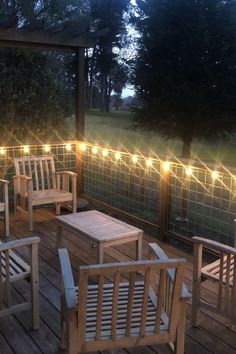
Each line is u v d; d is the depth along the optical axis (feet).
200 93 40.22
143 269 5.74
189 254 12.83
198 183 12.62
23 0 27.84
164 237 13.85
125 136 42.73
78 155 18.63
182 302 6.21
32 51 24.38
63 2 30.04
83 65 18.20
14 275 8.17
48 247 13.14
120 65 42.42
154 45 41.63
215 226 12.30
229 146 42.70
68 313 5.76
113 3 40.14
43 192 15.64
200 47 40.11
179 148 45.11
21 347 7.83
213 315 9.07
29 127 25.23
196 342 8.09
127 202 16.10
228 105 40.81
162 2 41.70
